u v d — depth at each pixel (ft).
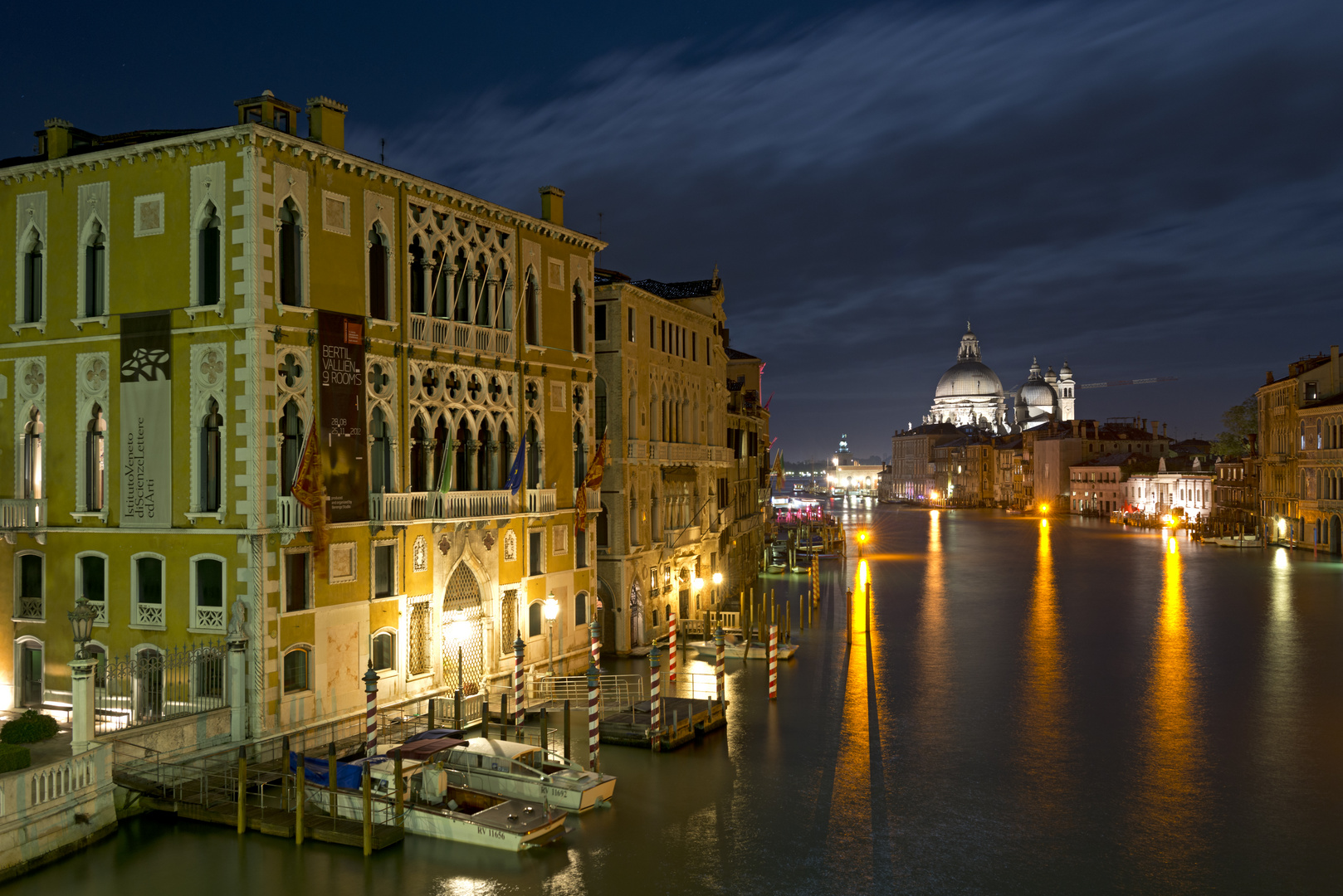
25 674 94.99
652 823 78.28
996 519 533.14
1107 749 98.53
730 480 203.10
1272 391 352.08
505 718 98.63
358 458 92.17
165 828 75.05
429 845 73.10
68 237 92.32
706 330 177.17
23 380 94.99
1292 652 148.36
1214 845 74.69
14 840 66.23
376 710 80.64
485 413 108.88
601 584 142.20
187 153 85.76
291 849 71.82
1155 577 249.96
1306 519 325.21
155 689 88.02
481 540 107.55
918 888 67.36
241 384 83.41
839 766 92.99
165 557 87.20
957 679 130.82
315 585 87.81
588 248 128.57
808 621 179.01
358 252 93.40
